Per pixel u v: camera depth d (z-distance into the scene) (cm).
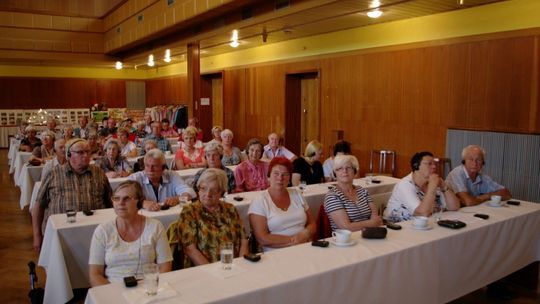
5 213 639
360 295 238
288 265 232
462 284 295
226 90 1132
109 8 1419
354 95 748
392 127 684
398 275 254
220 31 791
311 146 521
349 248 257
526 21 514
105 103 1617
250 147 472
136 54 1266
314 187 450
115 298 195
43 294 337
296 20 664
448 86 601
